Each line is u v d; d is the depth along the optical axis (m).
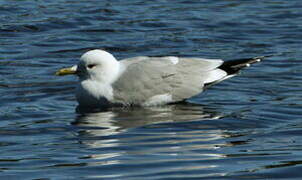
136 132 12.52
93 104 14.98
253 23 22.73
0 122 13.30
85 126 13.02
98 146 11.59
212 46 20.16
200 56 19.00
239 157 10.90
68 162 10.70
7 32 21.27
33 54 19.14
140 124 13.15
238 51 19.52
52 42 20.42
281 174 10.08
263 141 11.84
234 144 11.66
